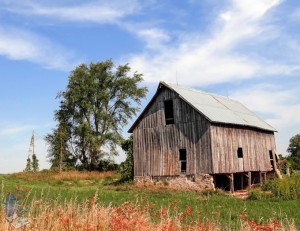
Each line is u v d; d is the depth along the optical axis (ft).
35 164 211.00
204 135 106.11
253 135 127.34
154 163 115.24
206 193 96.84
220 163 105.91
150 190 96.02
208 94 133.08
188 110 110.42
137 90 233.76
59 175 161.27
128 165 132.26
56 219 17.87
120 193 86.02
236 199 83.25
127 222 17.46
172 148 112.27
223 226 33.76
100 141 218.38
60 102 228.22
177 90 113.39
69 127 223.92
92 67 231.09
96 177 164.86
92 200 19.99
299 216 59.16
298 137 292.20
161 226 18.63
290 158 213.66
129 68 238.07
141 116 120.67
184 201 74.43
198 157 106.22
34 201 20.04
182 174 108.47
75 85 226.58
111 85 232.73
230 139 112.78
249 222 23.06
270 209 66.80
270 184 94.94
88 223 16.57
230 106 132.67
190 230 22.26
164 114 115.55
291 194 86.58
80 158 224.53
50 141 225.56
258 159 127.34
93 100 229.66
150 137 117.70
